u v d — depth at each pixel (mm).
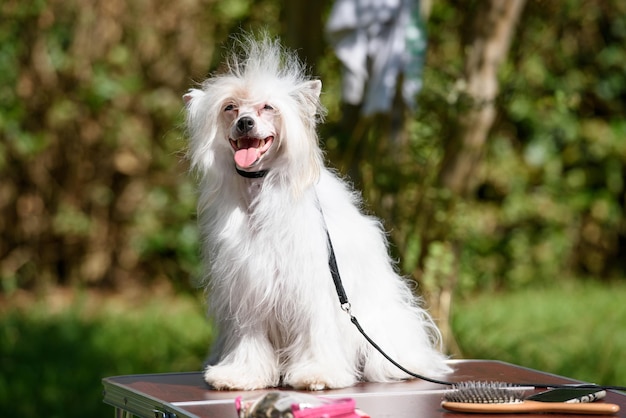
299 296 5102
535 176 17766
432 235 9117
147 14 16188
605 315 14148
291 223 5094
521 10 9758
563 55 16750
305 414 4008
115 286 16922
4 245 16562
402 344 5488
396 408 4656
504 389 4637
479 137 9320
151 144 16469
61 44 16047
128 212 16750
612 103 18172
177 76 16250
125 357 11562
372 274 5441
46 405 9789
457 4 10859
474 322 12703
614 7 17469
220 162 5227
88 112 16312
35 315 14172
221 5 13016
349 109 9500
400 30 8758
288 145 5090
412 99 9109
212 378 5191
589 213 18328
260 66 5320
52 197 16641
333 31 8734
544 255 17781
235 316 5266
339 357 5219
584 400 4676
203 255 5488
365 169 9125
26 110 16188
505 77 10867
